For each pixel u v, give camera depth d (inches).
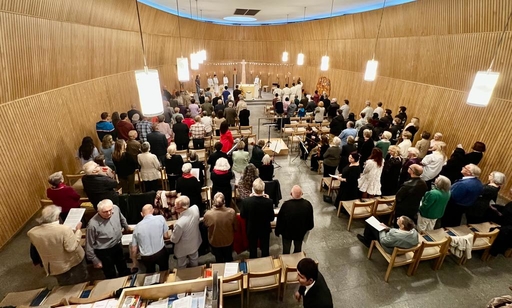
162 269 144.1
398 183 235.0
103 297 112.7
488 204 175.6
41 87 224.1
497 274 163.5
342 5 423.5
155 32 477.7
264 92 782.5
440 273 163.9
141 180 226.8
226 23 726.5
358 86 490.3
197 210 142.9
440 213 169.9
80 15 270.5
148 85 130.7
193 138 285.4
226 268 137.1
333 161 243.4
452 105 297.7
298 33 639.1
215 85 703.1
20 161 195.3
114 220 137.5
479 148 210.7
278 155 341.7
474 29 267.7
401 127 327.3
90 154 218.2
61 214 158.6
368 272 164.1
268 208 144.8
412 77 363.6
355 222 212.4
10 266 161.9
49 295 120.0
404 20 359.9
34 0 202.2
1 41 177.5
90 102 299.7
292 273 143.7
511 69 235.3
